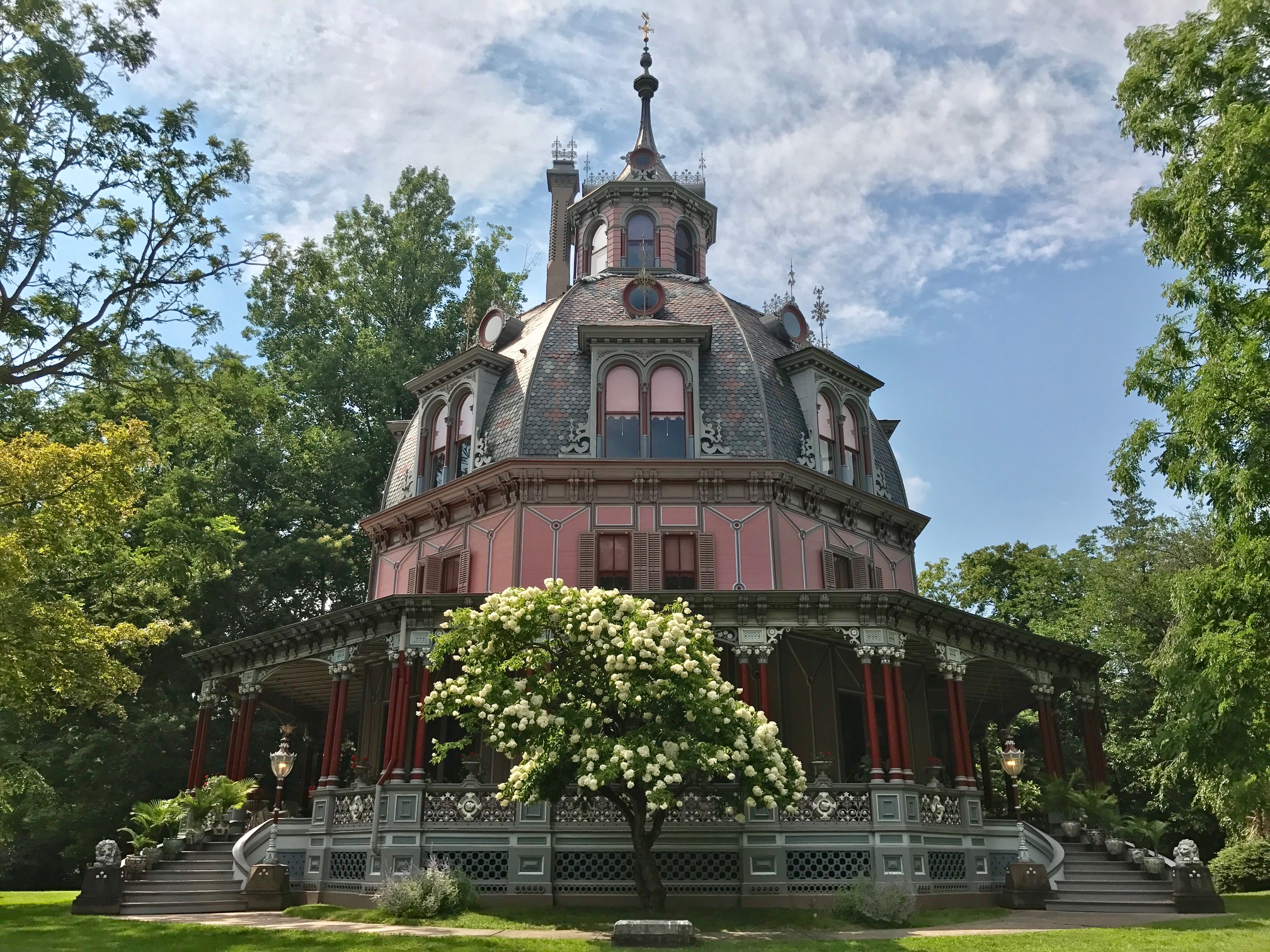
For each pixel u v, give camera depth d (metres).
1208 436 16.91
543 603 16.75
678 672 15.88
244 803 24.97
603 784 15.44
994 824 22.39
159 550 28.66
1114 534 43.06
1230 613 18.36
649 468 25.38
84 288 20.19
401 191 49.88
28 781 29.52
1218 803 25.00
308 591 41.94
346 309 47.34
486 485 26.06
